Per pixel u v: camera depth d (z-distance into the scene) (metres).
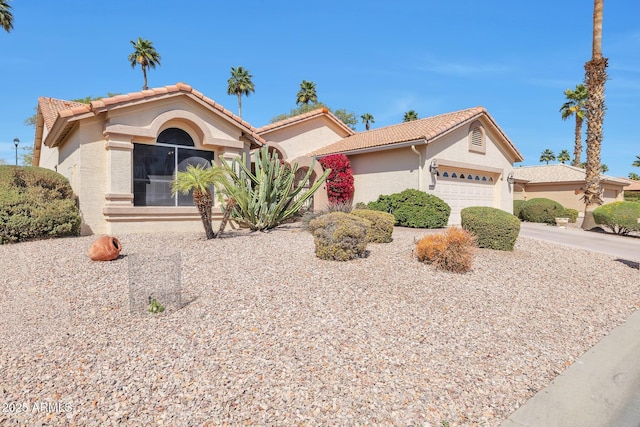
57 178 11.52
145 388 3.62
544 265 9.48
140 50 42.75
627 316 6.39
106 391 3.56
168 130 13.03
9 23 27.42
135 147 12.37
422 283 7.14
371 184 19.17
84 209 11.69
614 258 11.12
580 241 14.62
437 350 4.63
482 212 11.27
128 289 6.30
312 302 5.89
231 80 50.84
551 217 24.50
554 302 6.80
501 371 4.25
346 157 19.50
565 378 4.20
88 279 6.80
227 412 3.30
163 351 4.32
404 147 17.48
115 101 11.45
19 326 4.95
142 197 12.54
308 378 3.86
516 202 26.61
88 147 11.74
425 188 16.91
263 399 3.50
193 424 3.14
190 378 3.80
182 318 5.21
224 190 12.90
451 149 18.11
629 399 3.80
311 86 50.41
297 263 8.08
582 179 29.55
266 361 4.16
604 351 4.95
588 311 6.48
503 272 8.48
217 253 8.88
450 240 8.20
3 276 6.96
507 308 6.27
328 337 4.78
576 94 37.09
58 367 3.97
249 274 7.19
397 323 5.32
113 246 8.12
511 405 3.64
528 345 4.96
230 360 4.15
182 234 11.95
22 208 10.17
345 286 6.67
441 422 3.30
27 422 3.14
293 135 21.75
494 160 20.72
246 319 5.21
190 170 10.91
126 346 4.42
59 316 5.26
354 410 3.40
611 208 17.23
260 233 12.28
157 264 7.32
